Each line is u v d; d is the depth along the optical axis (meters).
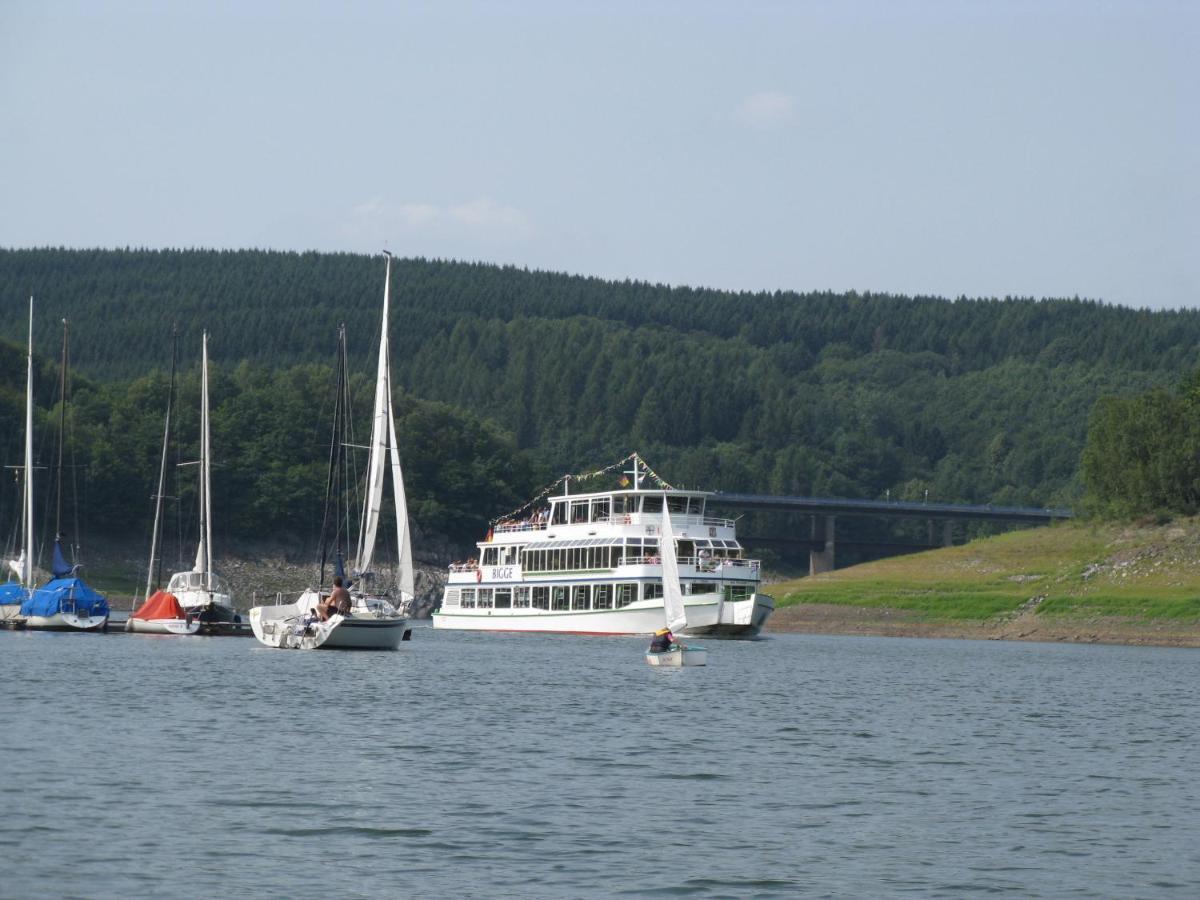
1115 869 81.88
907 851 85.25
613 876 78.19
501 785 101.50
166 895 73.12
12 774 100.38
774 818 93.31
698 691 171.12
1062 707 164.62
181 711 137.88
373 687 166.25
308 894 73.75
